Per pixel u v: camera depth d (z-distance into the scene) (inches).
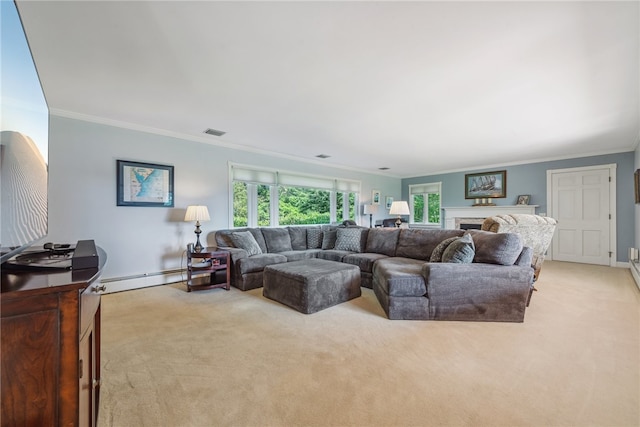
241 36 73.9
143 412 54.3
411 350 78.9
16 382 28.6
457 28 70.5
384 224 286.8
